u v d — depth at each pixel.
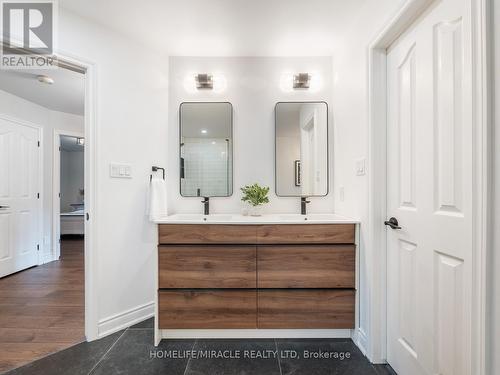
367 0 1.52
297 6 1.58
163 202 1.96
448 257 1.02
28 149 3.16
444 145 1.03
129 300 1.87
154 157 2.04
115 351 1.57
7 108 2.91
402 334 1.33
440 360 1.06
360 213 1.62
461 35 0.94
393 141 1.40
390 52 1.43
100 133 1.72
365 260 1.55
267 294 1.63
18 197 3.04
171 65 2.17
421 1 1.10
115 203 1.80
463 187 0.93
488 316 0.78
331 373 1.39
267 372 1.40
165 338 1.70
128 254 1.86
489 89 0.78
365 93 1.53
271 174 2.18
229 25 1.77
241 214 2.16
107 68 1.77
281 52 2.11
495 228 0.77
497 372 0.76
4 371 1.40
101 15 1.66
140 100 1.95
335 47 2.04
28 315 2.00
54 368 1.43
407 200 1.28
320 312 1.63
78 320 1.93
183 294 1.63
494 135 0.78
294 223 1.63
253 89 2.18
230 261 1.63
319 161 2.16
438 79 1.07
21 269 3.06
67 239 4.92
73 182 5.90
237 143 2.18
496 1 0.77
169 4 1.56
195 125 2.18
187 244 1.65
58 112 3.55
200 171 2.17
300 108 2.17
